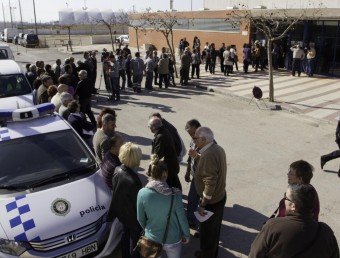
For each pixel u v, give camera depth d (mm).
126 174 4238
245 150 9336
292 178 3824
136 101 14641
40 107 5906
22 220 4328
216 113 12852
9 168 5020
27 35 47812
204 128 4387
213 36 26359
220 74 20484
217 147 4414
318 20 19031
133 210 4270
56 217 4426
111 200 4445
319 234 2691
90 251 4473
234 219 6164
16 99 9867
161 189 3781
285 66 21531
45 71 12016
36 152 5289
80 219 4480
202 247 4801
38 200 4598
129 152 4195
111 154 4984
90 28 77375
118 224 4770
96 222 4559
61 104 7551
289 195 2797
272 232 2734
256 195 7008
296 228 2678
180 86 17625
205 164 4340
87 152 5562
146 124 11602
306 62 19688
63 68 13219
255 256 2818
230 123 11680
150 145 9719
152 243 3861
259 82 17812
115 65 14250
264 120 11969
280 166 8344
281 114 12641
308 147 9523
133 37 40031
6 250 4125
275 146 9609
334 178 7695
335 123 11273
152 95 15703
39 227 4285
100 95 15766
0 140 5312
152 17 33625
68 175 5094
